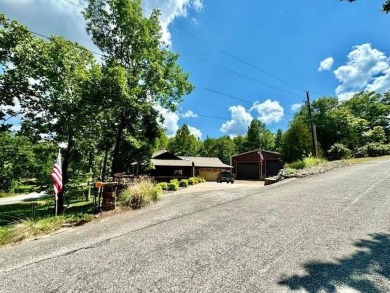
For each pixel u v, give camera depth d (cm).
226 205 802
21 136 1598
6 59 1462
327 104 4106
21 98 1533
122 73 1591
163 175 3931
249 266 357
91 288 322
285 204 724
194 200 948
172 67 2020
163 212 764
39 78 1542
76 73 1584
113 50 1922
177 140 6950
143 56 1888
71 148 1698
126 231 582
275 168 4156
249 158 4378
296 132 2855
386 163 1764
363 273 319
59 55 1562
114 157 1917
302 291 286
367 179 1062
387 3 532
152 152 2220
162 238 509
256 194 974
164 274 349
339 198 741
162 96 1952
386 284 292
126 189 968
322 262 356
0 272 399
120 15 1781
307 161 1888
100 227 642
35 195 3956
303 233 476
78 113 1570
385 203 646
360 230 473
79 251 470
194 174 4072
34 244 543
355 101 4531
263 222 566
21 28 1452
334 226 503
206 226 572
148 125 2106
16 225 677
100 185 845
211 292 295
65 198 1812
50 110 1565
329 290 285
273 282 310
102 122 1781
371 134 3572
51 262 425
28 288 335
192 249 437
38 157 1698
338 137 3647
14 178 1711
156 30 1956
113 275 356
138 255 426
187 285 314
